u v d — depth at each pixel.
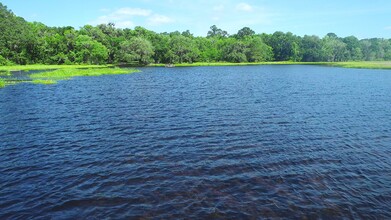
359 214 12.63
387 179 16.08
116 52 137.75
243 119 29.78
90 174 16.45
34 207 13.01
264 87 56.72
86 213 12.53
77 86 56.03
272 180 15.76
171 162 18.22
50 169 17.16
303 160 18.72
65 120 29.03
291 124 27.91
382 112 33.59
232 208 12.91
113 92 48.56
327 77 79.81
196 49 155.00
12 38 113.50
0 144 21.66
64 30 145.12
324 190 14.73
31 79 67.00
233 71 104.38
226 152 20.09
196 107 36.00
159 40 152.88
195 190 14.54
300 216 12.38
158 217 12.20
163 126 26.84
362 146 21.58
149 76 80.44
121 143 21.97
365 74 90.38
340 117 30.98
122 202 13.41
